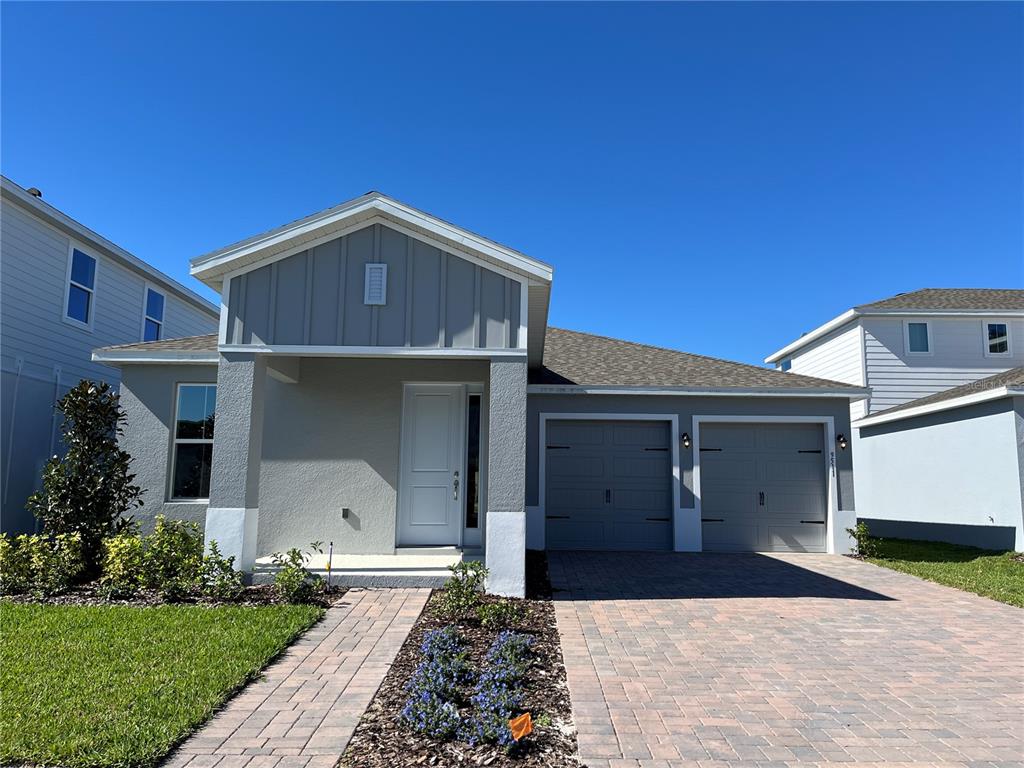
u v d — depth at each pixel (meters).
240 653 4.96
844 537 11.97
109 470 8.23
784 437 12.39
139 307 14.87
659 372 13.22
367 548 9.16
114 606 6.40
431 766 3.36
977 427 13.42
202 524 9.85
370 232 7.70
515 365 7.51
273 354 7.62
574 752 3.57
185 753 3.46
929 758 3.56
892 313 17.36
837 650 5.61
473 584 6.70
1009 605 7.46
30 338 11.61
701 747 3.66
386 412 9.41
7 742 3.43
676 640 5.85
